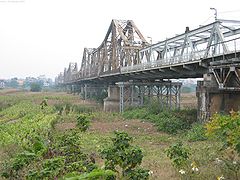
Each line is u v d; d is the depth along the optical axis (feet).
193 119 101.04
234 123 32.27
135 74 141.49
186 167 38.09
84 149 60.70
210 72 76.28
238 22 79.15
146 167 43.45
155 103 146.30
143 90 157.69
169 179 36.55
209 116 76.13
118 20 189.26
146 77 143.95
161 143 74.23
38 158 27.25
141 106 150.51
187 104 198.08
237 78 69.92
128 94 170.60
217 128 33.24
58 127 102.47
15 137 71.00
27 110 157.38
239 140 30.71
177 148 39.29
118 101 172.24
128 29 185.98
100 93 263.08
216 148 47.88
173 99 171.22
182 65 91.35
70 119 122.52
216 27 78.64
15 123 112.78
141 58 152.35
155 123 105.91
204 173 35.73
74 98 281.54
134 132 93.30
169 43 111.55
